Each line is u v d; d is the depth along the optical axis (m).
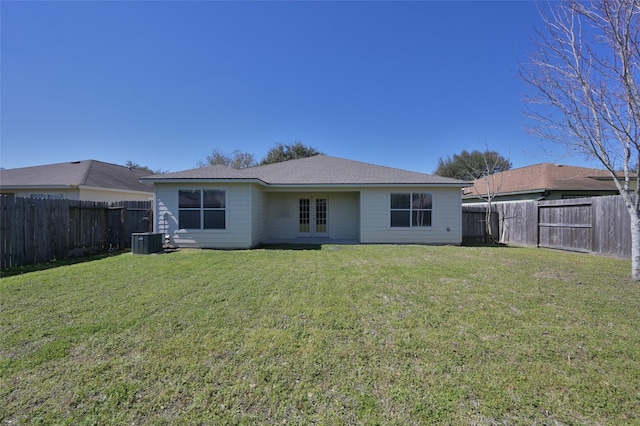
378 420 1.94
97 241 9.98
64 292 4.82
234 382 2.35
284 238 13.59
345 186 11.91
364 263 7.48
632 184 13.90
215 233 10.71
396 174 13.12
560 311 3.96
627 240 8.18
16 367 2.54
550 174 15.59
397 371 2.51
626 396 2.18
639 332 3.30
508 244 12.41
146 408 2.05
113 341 3.04
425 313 3.87
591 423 1.92
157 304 4.21
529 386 2.30
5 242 6.90
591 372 2.50
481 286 5.22
